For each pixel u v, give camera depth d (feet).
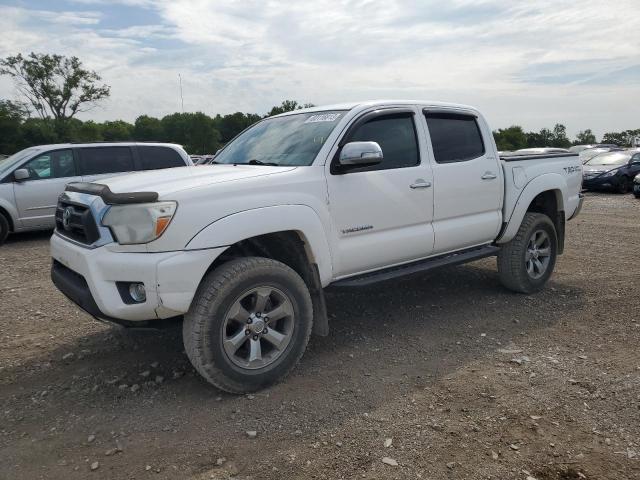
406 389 11.62
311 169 12.67
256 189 11.57
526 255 18.35
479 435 9.75
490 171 16.94
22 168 32.76
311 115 14.97
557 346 13.93
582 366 12.61
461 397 11.19
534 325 15.60
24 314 17.51
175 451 9.45
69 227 12.10
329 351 13.87
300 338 12.17
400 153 14.76
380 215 13.96
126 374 12.71
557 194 19.60
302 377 12.32
